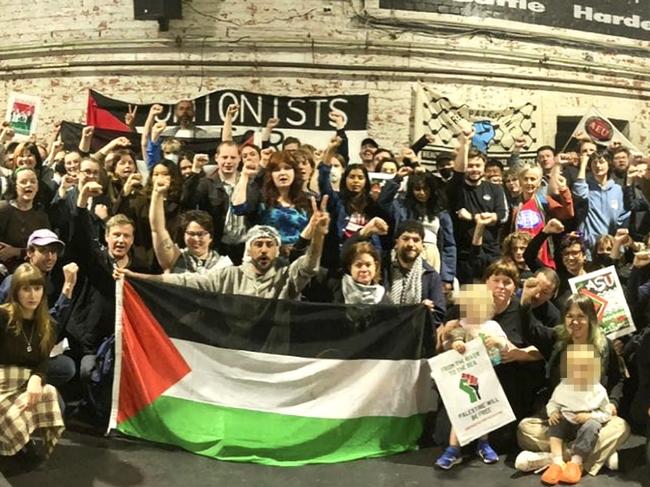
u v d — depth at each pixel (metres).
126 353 4.42
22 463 4.07
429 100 8.24
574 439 4.19
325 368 4.33
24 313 4.00
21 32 8.61
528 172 6.05
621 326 4.79
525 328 4.45
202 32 8.09
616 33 8.94
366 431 4.34
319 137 8.14
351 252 4.60
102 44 8.26
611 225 6.55
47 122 8.57
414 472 4.12
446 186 5.95
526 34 8.52
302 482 3.96
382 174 6.43
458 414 4.09
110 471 4.01
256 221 5.17
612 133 8.50
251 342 4.36
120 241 4.64
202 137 7.94
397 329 4.39
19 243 4.98
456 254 5.72
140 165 7.05
